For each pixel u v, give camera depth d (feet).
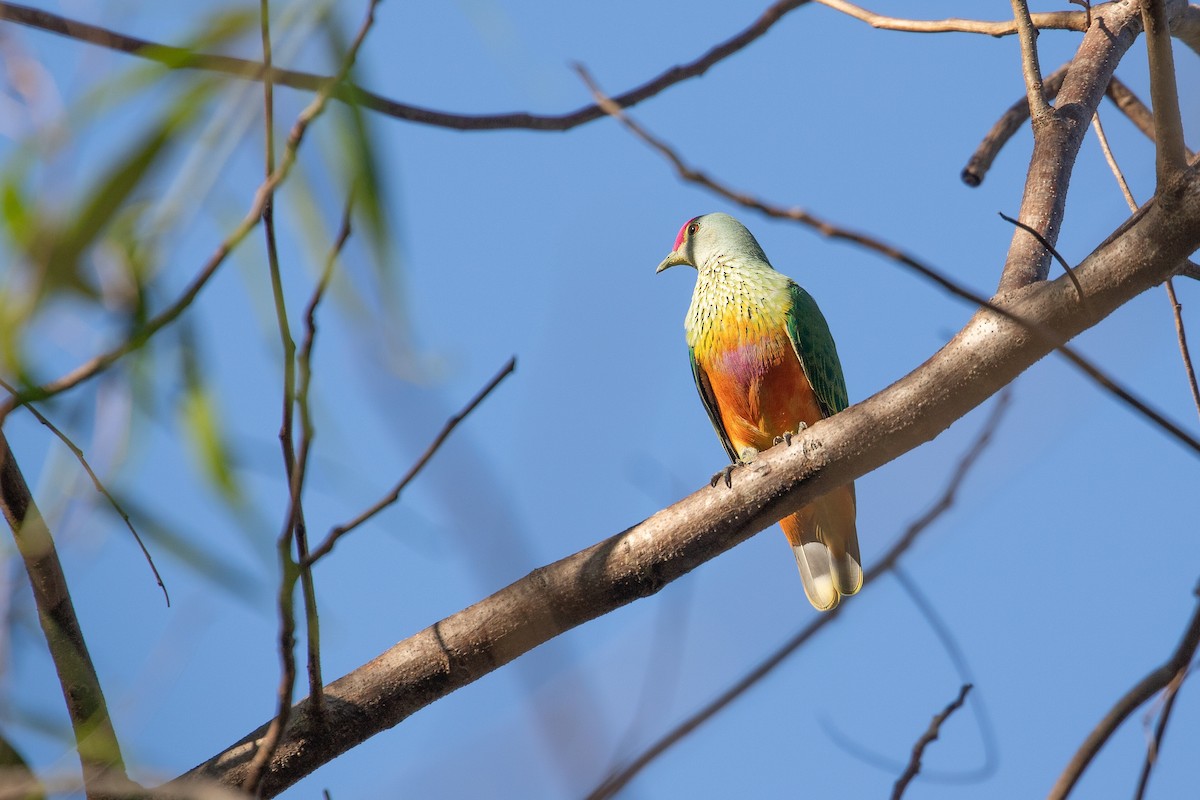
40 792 14.47
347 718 22.66
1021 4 28.22
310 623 16.83
